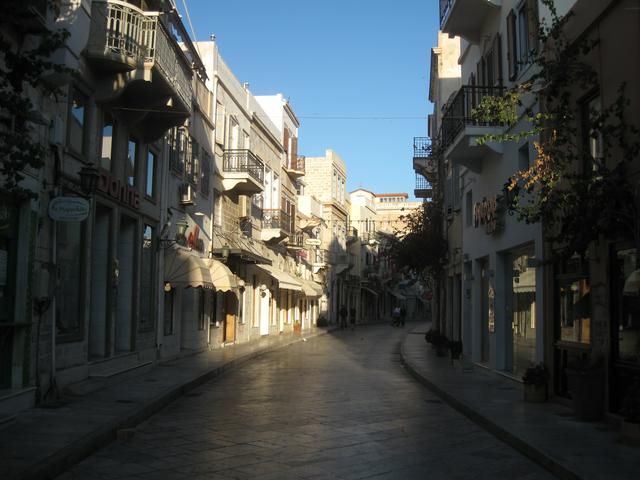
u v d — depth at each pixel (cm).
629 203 846
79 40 1088
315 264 4816
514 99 1105
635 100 877
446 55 2906
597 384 943
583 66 996
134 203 1505
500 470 714
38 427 838
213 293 2423
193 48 2002
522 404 1121
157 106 1462
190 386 1396
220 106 2459
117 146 1415
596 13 983
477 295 1803
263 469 698
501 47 1540
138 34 1311
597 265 973
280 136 3534
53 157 1066
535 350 1270
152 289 1694
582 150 995
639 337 869
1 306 924
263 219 3203
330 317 5466
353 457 763
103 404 1045
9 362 949
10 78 567
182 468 700
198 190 2169
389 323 6994
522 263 1427
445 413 1122
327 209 5469
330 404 1199
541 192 1052
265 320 3372
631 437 773
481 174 1712
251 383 1538
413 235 2669
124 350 1523
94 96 1280
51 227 1060
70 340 1183
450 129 1678
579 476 629
